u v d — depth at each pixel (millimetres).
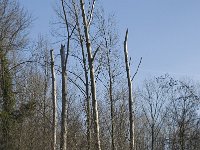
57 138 27953
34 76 32844
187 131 30281
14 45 28656
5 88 27500
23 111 27922
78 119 25156
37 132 29891
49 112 30859
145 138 41750
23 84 30141
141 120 42156
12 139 27172
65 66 18969
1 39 27938
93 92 17609
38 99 31953
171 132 34094
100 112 26172
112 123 25078
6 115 27047
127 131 27281
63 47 19078
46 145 28156
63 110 18781
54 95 23297
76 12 18750
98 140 17297
